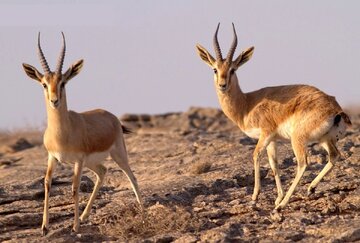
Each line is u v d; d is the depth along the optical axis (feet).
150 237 98.94
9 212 115.34
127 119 306.14
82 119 103.91
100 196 125.49
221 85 113.19
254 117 112.47
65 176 148.05
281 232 93.81
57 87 99.50
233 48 115.65
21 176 155.12
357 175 124.06
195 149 173.17
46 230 102.68
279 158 143.33
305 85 110.63
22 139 256.93
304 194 113.29
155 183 134.62
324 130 104.12
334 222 96.43
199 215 106.93
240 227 99.35
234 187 127.34
